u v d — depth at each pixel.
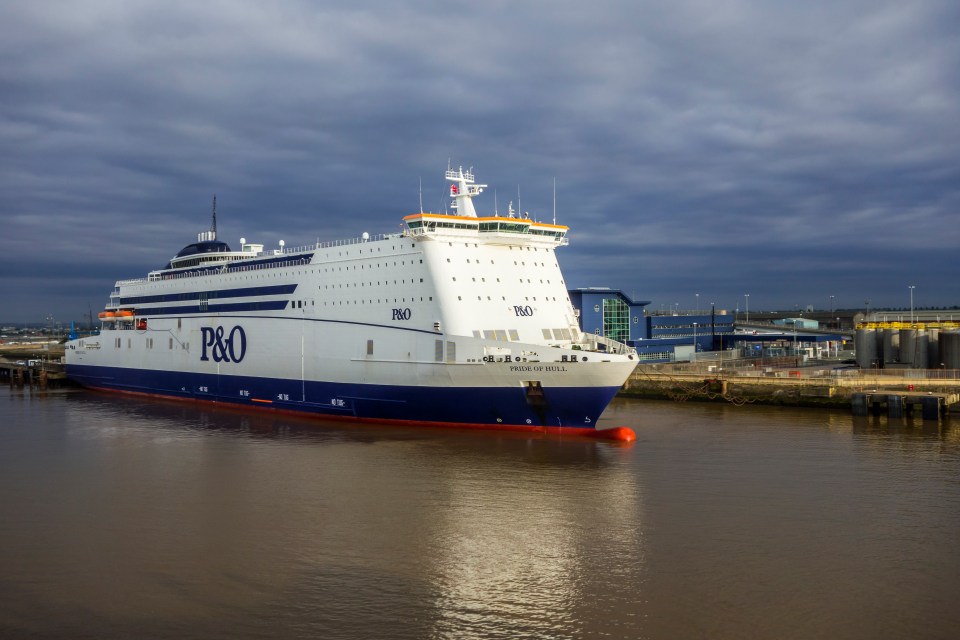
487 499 29.47
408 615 19.52
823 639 18.12
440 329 41.41
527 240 44.31
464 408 41.97
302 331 49.00
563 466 34.56
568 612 19.59
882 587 20.94
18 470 35.53
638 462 35.34
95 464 36.69
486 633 18.58
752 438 41.38
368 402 45.12
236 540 25.12
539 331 43.91
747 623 18.94
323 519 27.22
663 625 18.88
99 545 24.83
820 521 26.48
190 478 33.53
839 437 41.50
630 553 23.58
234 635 18.56
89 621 19.34
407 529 26.03
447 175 45.91
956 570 22.06
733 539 24.75
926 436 41.56
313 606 20.08
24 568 22.89
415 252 42.66
